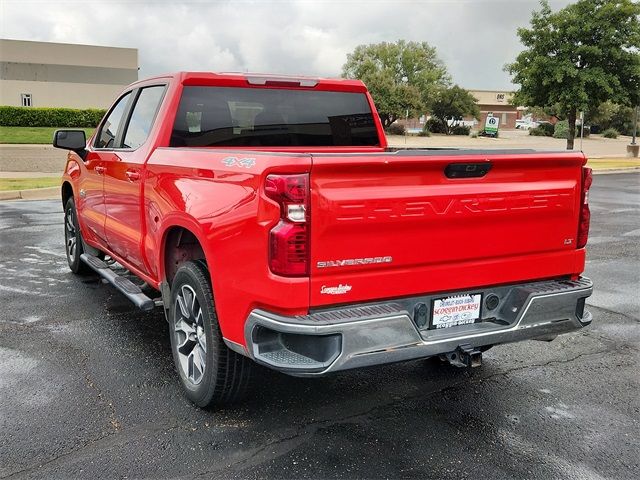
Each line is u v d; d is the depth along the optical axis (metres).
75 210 6.65
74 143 5.77
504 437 3.56
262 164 3.06
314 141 5.12
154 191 4.21
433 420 3.75
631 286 7.03
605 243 9.70
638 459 3.35
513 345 5.11
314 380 4.29
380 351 3.07
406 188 3.15
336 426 3.64
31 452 3.29
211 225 3.41
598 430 3.67
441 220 3.26
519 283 3.71
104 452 3.30
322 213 2.96
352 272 3.10
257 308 3.15
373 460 3.28
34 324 5.37
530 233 3.63
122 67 67.56
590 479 3.15
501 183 3.45
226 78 4.63
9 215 11.25
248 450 3.35
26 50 63.66
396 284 3.22
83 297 6.20
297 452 3.34
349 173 3.00
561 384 4.34
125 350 4.78
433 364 4.66
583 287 3.74
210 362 3.59
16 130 41.50
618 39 23.88
